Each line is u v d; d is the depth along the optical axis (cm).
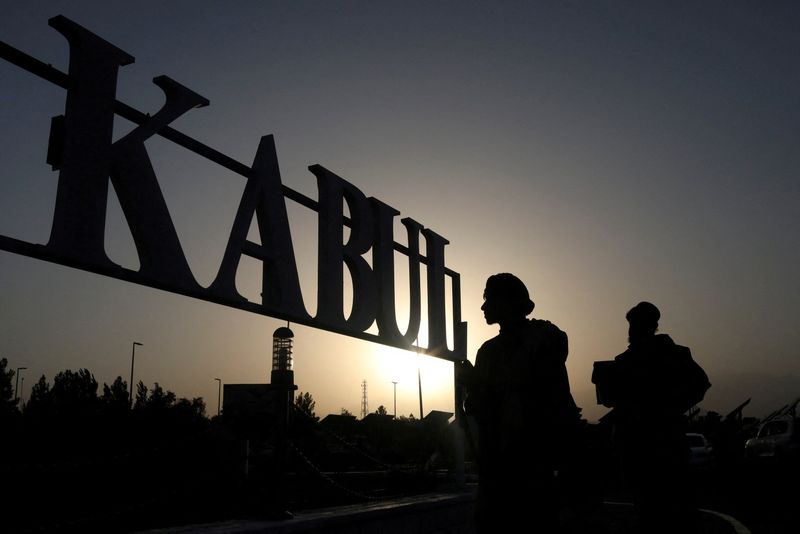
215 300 464
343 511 510
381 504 581
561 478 263
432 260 834
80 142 378
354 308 651
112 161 400
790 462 1820
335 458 1179
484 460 271
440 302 830
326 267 601
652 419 395
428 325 810
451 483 855
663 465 388
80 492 571
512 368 270
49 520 520
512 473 262
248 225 505
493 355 282
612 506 1088
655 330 420
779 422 1941
